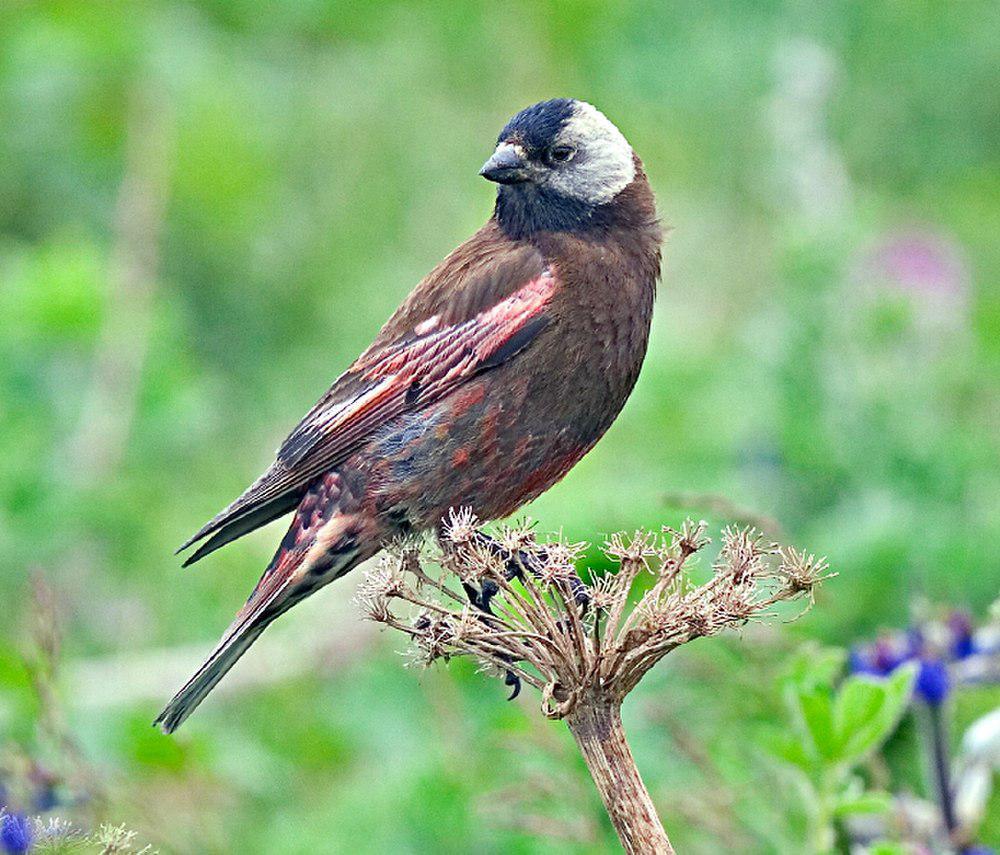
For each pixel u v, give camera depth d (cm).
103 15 1669
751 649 912
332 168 1692
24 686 1041
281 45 1733
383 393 914
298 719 1252
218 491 1499
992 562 1134
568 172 960
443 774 1036
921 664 812
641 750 964
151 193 1656
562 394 917
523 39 1716
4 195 1681
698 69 1694
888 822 816
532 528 682
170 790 1091
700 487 1177
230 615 1384
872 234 1390
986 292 1673
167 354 1508
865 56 1756
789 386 1274
